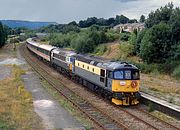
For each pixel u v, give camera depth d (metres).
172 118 26.08
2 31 133.25
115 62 31.58
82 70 40.41
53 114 26.25
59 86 41.06
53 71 59.12
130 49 71.62
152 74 53.06
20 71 54.28
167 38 58.84
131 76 29.77
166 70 53.38
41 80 45.75
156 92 36.91
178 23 58.88
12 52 112.06
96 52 91.62
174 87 40.94
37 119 24.47
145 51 59.38
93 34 99.38
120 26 182.50
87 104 30.58
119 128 22.70
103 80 32.22
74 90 38.59
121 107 29.64
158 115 27.00
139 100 31.70
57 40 132.12
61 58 54.19
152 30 59.72
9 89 37.69
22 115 25.27
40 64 72.38
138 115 26.78
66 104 30.11
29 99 31.72
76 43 100.12
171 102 30.47
